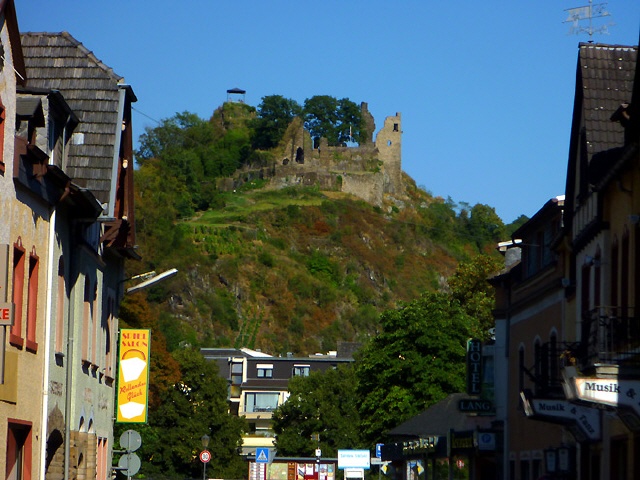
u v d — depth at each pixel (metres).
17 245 22.80
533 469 36.34
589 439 27.55
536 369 31.03
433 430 53.75
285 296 192.25
